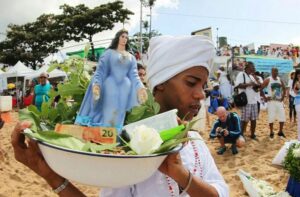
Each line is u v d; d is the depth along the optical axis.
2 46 43.22
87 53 1.74
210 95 14.14
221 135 8.79
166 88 1.56
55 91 1.57
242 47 33.44
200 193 1.35
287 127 12.42
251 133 10.23
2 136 10.70
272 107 10.36
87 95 1.60
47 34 41.78
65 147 1.15
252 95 9.96
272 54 34.91
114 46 3.16
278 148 9.30
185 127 1.26
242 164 7.93
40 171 1.40
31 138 1.21
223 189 1.52
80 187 6.34
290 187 5.66
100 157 1.09
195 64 1.50
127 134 1.30
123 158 1.10
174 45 1.52
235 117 8.82
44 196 6.09
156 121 1.34
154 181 1.46
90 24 41.97
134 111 1.51
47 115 1.48
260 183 5.94
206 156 1.60
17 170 7.24
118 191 1.49
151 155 1.14
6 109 9.28
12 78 24.84
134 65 3.17
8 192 6.08
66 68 1.66
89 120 1.54
